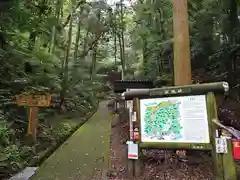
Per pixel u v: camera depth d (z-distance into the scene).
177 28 4.85
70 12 12.87
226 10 9.05
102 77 24.23
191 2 9.93
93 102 17.38
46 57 9.86
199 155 4.09
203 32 9.91
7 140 4.60
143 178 3.63
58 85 11.06
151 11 11.89
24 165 4.54
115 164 4.48
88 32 16.80
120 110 9.97
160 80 10.17
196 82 9.05
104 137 7.12
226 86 3.17
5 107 6.41
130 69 20.94
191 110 3.40
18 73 7.46
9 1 6.63
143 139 3.77
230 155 2.98
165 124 3.60
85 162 4.75
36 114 6.13
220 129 3.13
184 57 4.73
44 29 9.58
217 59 9.10
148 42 12.45
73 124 9.41
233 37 8.28
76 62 14.82
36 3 8.71
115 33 19.31
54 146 6.25
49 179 3.90
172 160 4.02
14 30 7.64
